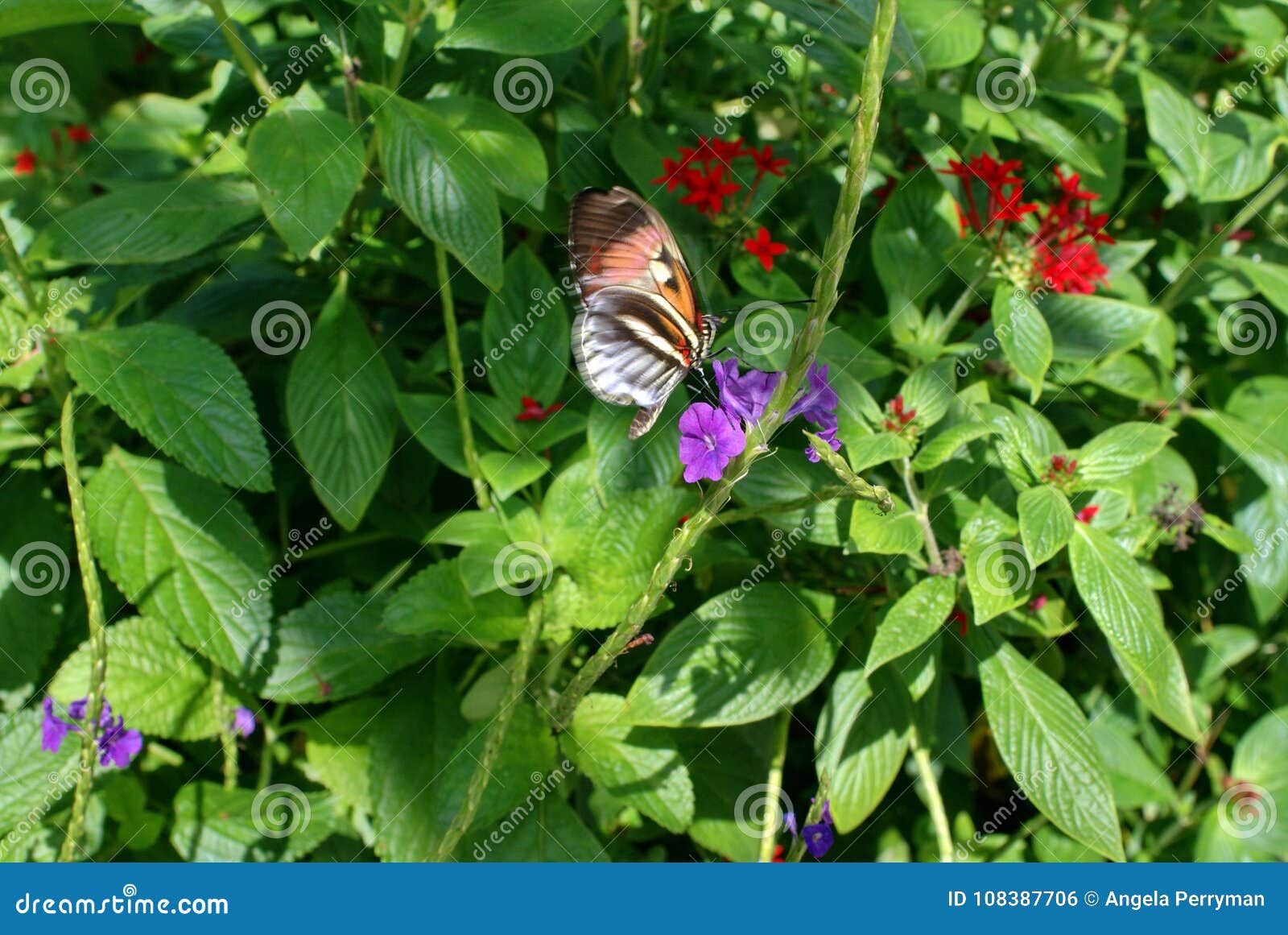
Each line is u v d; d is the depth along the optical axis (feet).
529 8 1.68
